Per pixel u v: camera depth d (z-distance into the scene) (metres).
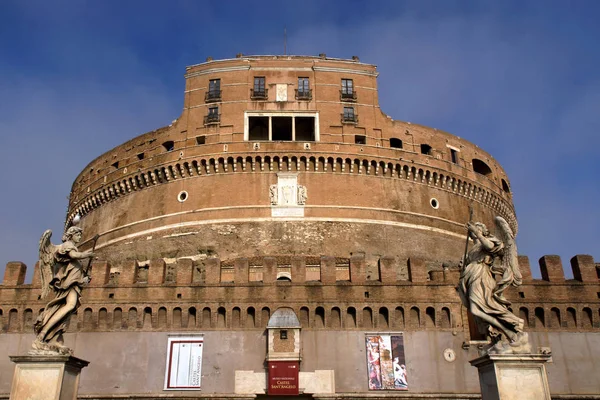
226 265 52.28
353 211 58.41
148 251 58.38
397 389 39.88
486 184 68.19
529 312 42.53
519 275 18.78
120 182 64.19
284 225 57.06
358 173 60.28
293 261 43.75
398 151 62.06
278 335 40.72
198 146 60.69
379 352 40.88
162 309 42.09
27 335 42.16
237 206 58.06
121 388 39.81
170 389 39.81
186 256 56.38
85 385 39.91
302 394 39.59
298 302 41.97
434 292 42.69
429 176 63.00
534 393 16.75
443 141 66.50
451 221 62.94
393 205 60.00
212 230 57.25
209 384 39.94
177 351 40.84
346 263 53.47
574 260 44.94
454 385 40.19
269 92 63.12
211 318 41.72
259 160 59.59
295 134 65.44
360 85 64.62
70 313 18.56
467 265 19.14
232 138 60.78
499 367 17.02
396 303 42.19
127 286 42.62
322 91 63.31
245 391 39.78
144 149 65.06
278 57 64.75
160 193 61.34
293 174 59.28
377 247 57.28
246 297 42.16
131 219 62.12
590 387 40.81
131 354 40.78
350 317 42.00
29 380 17.02
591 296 43.16
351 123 62.06
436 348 41.16
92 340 41.22
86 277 19.52
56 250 18.62
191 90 64.38
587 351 41.75
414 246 58.91
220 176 59.72
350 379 40.09
